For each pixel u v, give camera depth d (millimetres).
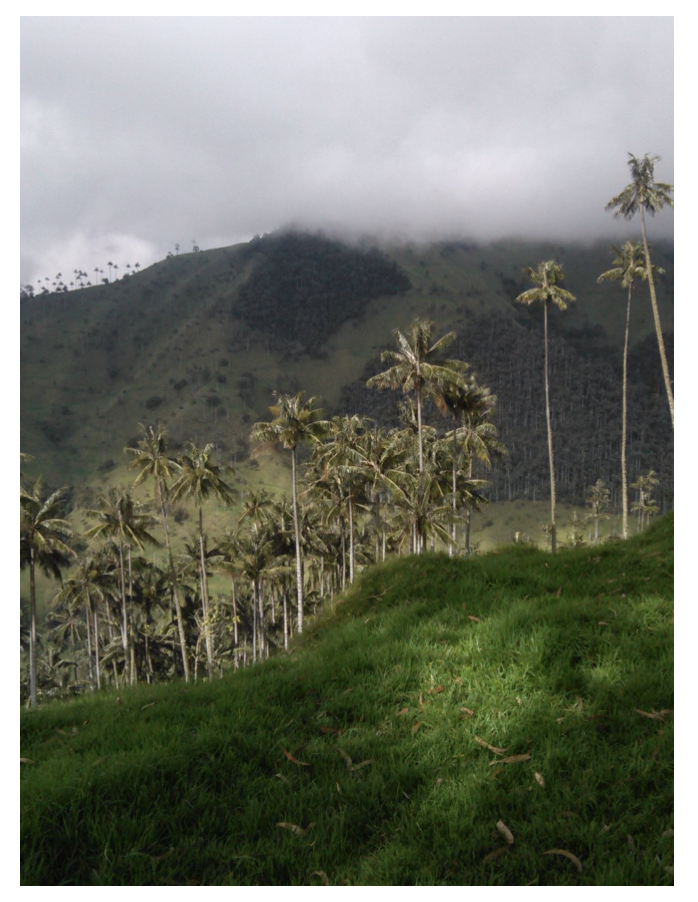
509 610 6094
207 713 4750
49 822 3283
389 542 47656
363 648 5887
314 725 4488
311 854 3113
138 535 43156
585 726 4039
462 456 42750
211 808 3531
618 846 3002
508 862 2949
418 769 3793
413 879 2889
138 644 54406
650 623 5402
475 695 4602
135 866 3066
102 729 4688
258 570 46125
